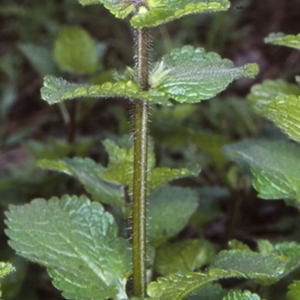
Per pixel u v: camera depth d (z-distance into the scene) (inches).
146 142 20.1
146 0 19.5
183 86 19.9
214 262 20.6
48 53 35.3
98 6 53.9
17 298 29.0
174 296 20.2
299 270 25.6
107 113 44.8
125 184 23.3
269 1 57.3
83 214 22.1
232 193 30.0
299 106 19.5
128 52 50.0
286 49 50.9
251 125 37.1
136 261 20.5
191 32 50.6
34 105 48.0
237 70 19.9
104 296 21.0
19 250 21.4
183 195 25.0
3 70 48.7
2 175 33.0
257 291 23.7
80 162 24.6
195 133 30.2
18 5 57.3
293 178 22.8
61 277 21.0
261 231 32.8
